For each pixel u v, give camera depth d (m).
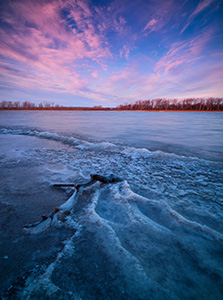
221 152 5.84
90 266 1.26
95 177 2.92
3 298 1.02
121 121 19.56
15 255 1.37
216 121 19.42
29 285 1.11
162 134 9.85
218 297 1.05
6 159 4.45
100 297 1.03
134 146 6.80
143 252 1.42
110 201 2.35
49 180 3.08
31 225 1.64
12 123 16.31
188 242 1.55
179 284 1.13
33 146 6.36
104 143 6.78
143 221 1.86
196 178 3.44
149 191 2.76
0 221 1.83
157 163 4.56
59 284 1.12
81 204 2.26
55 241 1.55
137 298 1.03
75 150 5.95
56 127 13.14
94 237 1.59
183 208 2.22
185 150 6.16
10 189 2.65
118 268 1.25
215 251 1.45
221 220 1.95
